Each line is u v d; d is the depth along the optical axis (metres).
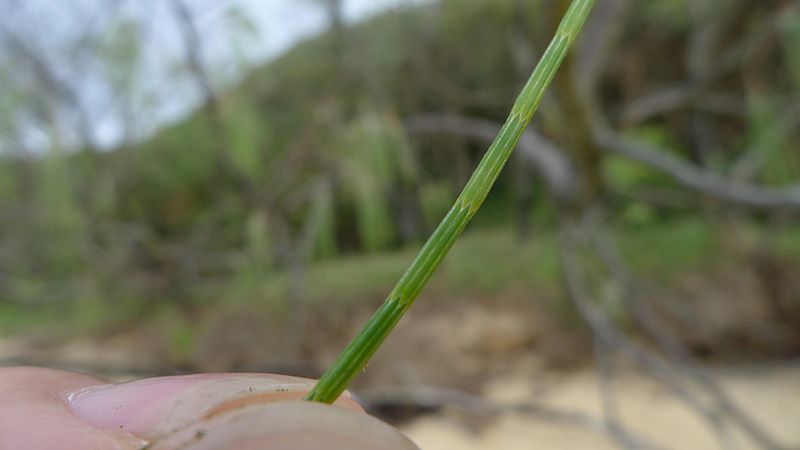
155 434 0.05
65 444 0.05
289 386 0.06
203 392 0.06
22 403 0.06
